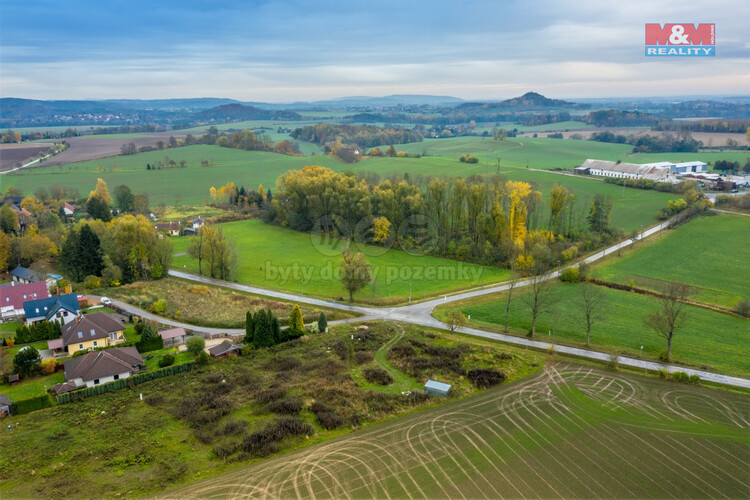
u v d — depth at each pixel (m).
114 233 98.81
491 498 38.03
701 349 65.81
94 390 54.06
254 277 100.62
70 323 66.88
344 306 83.75
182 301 85.12
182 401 52.34
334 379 57.78
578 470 41.41
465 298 86.69
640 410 50.94
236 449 44.50
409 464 42.25
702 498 38.22
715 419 49.22
